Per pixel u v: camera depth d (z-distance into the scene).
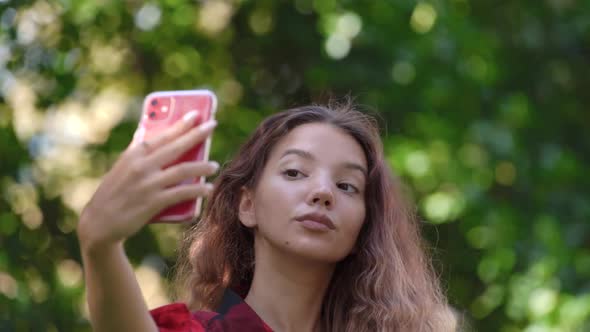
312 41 7.84
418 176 7.35
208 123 2.21
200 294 3.31
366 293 3.22
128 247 7.07
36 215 7.04
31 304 6.48
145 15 7.58
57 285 6.75
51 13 7.25
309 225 2.88
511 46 8.02
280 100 7.89
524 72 8.06
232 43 7.96
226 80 7.90
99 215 2.14
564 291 7.12
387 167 3.28
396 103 7.52
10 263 6.82
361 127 3.13
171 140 2.21
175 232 7.08
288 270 2.96
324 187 2.90
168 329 2.50
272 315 2.96
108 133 7.46
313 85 7.58
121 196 2.14
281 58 7.95
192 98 2.34
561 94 8.09
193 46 7.82
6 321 6.36
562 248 7.27
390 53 7.48
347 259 3.27
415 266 3.43
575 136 8.27
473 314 7.53
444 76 7.47
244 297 3.22
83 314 6.75
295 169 2.96
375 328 3.21
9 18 7.01
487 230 7.38
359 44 7.47
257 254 3.03
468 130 7.45
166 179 2.14
